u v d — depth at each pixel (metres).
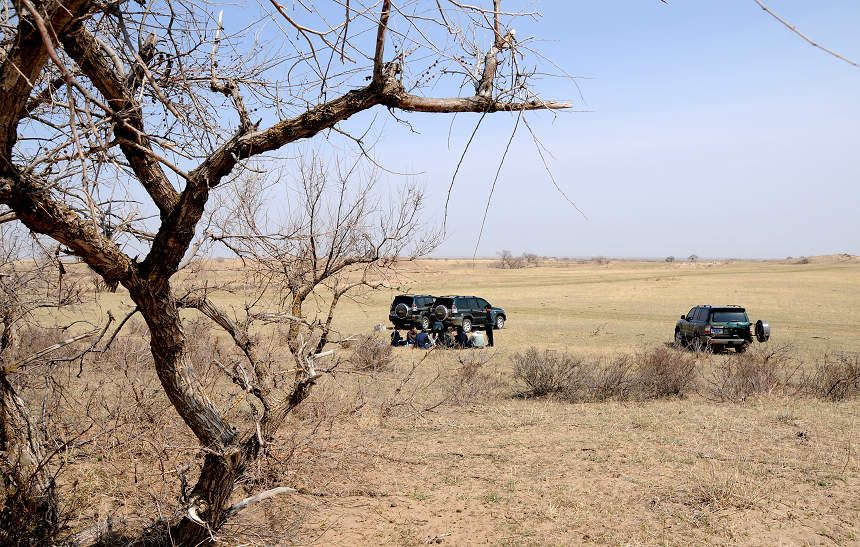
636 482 7.23
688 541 5.54
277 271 5.79
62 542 4.50
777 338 27.67
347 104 3.42
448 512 6.34
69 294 4.62
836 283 72.44
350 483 6.82
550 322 36.34
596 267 166.25
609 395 13.80
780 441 9.12
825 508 6.24
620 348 23.98
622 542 5.54
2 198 3.02
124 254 3.69
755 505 6.32
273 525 5.29
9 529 4.20
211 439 4.16
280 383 5.28
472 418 11.17
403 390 13.04
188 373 4.12
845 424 10.32
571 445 9.09
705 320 22.56
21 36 2.74
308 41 2.32
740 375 14.55
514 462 8.17
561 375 14.09
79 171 3.21
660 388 14.27
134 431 5.44
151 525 4.70
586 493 6.90
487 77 3.28
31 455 4.51
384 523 5.98
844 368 14.54
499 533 5.80
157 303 3.87
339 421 7.62
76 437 4.98
